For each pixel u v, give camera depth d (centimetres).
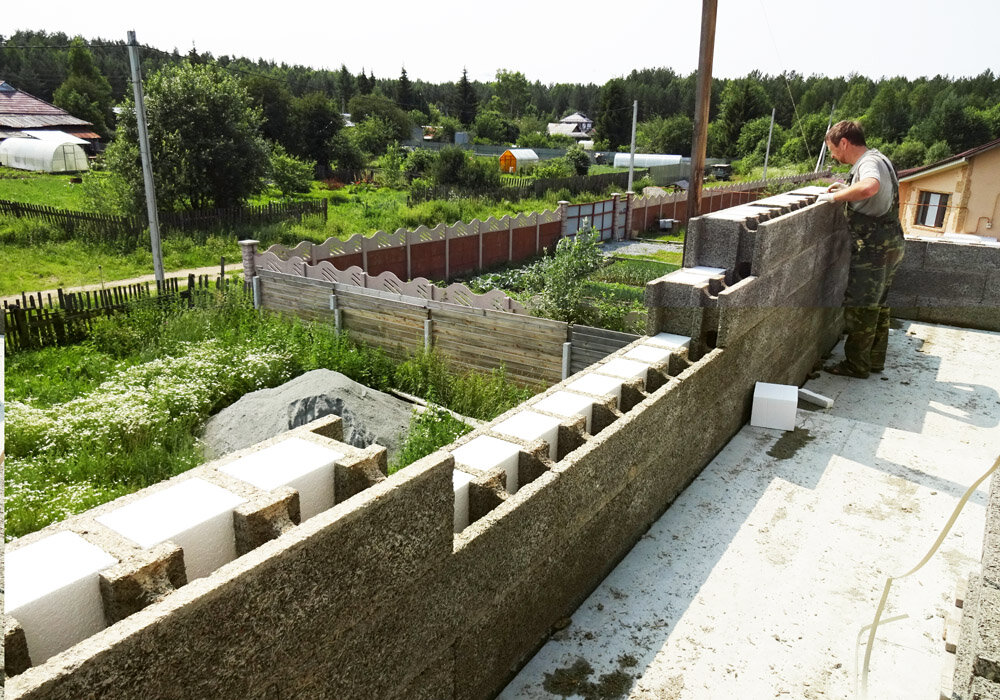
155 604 140
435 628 215
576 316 1055
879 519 369
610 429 307
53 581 157
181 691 143
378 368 957
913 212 1455
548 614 281
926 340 677
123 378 832
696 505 383
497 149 7588
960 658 213
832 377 587
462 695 237
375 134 5775
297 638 167
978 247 687
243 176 2528
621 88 8294
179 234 2014
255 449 232
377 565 187
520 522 248
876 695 253
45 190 3045
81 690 125
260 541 191
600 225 2470
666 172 5209
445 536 211
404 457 643
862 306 554
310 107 4666
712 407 418
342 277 1137
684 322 436
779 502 386
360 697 191
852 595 309
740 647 277
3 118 3716
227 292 1148
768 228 433
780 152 5438
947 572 323
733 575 323
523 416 317
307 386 764
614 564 330
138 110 1300
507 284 1681
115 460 641
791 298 514
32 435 654
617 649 276
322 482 222
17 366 901
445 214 2927
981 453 444
